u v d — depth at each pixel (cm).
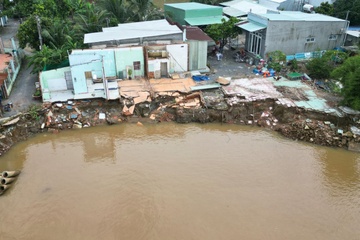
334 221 2020
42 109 2869
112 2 4381
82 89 3039
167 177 2341
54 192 2220
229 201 2153
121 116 2964
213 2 5769
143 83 3272
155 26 3803
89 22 4138
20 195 2195
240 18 4416
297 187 2270
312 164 2486
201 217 2041
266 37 3603
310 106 2894
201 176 2352
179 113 2942
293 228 1973
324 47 3909
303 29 3694
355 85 2662
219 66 3722
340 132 2697
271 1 5453
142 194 2203
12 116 2748
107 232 1942
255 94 3084
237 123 2938
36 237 1912
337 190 2252
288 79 3397
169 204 2128
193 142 2717
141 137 2783
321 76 3397
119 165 2461
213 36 3953
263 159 2527
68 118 2889
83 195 2197
